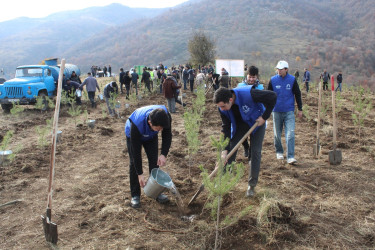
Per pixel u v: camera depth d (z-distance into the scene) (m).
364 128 7.42
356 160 5.19
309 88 16.09
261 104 3.89
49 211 3.11
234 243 3.11
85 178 4.84
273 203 3.45
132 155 3.70
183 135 7.36
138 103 13.67
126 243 3.14
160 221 3.55
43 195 4.30
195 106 9.18
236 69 16.95
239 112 3.74
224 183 2.82
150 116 3.16
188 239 3.19
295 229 3.26
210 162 5.41
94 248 3.07
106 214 3.70
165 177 3.88
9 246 3.14
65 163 5.59
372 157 5.29
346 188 4.19
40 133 6.43
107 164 5.51
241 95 3.64
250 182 3.95
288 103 5.11
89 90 12.79
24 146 6.77
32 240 3.24
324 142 6.32
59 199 4.15
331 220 3.43
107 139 7.29
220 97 3.41
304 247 3.00
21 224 3.56
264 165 5.17
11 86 11.80
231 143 3.93
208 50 36.62
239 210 3.66
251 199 3.90
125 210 3.79
